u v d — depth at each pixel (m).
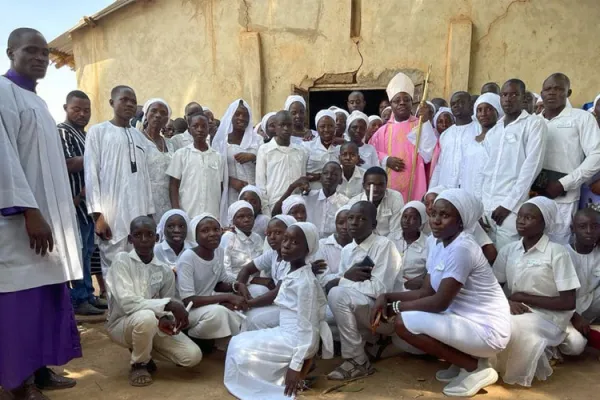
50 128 3.40
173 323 3.73
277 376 3.51
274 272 4.21
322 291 3.67
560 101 4.84
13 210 3.07
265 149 5.44
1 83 3.18
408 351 4.13
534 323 3.68
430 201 4.55
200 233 4.13
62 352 3.46
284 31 8.74
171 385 3.66
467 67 8.05
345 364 3.82
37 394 3.32
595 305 4.30
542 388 3.60
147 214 4.97
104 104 9.52
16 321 3.15
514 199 4.51
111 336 3.80
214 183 5.36
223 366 4.02
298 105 6.22
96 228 4.76
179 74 9.17
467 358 3.54
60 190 3.42
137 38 9.24
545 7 7.81
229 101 9.02
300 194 5.31
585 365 4.02
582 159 4.76
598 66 7.75
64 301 3.48
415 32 8.27
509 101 4.62
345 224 4.37
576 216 4.21
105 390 3.58
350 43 8.53
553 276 3.85
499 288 3.58
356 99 7.00
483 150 4.92
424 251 4.45
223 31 8.92
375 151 5.78
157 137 5.52
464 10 8.08
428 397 3.45
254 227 5.06
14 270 3.14
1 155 3.06
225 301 4.05
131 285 3.78
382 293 3.81
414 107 8.38
